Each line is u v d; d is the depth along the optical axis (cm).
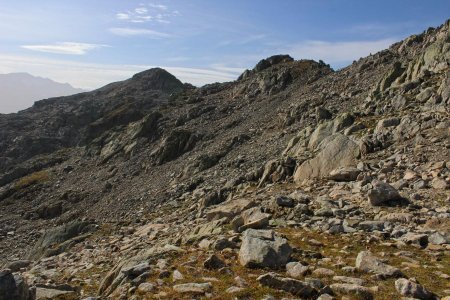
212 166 5997
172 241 2277
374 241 1666
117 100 19312
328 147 3388
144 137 9825
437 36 6612
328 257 1488
